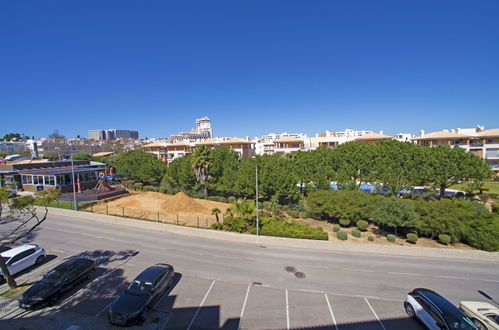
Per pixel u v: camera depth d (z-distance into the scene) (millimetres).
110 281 15430
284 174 35312
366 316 12648
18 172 43031
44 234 23672
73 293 14086
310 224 30625
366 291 14992
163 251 20156
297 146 68938
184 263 18094
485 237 22828
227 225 25953
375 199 29219
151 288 12797
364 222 28594
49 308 12719
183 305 13242
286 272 17078
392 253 20781
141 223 27281
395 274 17172
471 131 66250
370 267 18125
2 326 11336
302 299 14008
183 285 15180
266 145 85250
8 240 21969
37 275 16109
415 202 27250
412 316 12438
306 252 20531
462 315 10789
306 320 12234
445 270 17969
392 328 11773
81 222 27578
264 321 12109
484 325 11727
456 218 24312
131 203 37781
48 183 40812
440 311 10961
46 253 19469
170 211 34250
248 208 26219
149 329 11336
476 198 39281
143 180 51375
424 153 34938
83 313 12406
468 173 32812
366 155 37719
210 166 42469
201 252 20078
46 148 115062
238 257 19250
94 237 23094
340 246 21891
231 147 74812
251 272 16969
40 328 11250
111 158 84375
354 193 30828
